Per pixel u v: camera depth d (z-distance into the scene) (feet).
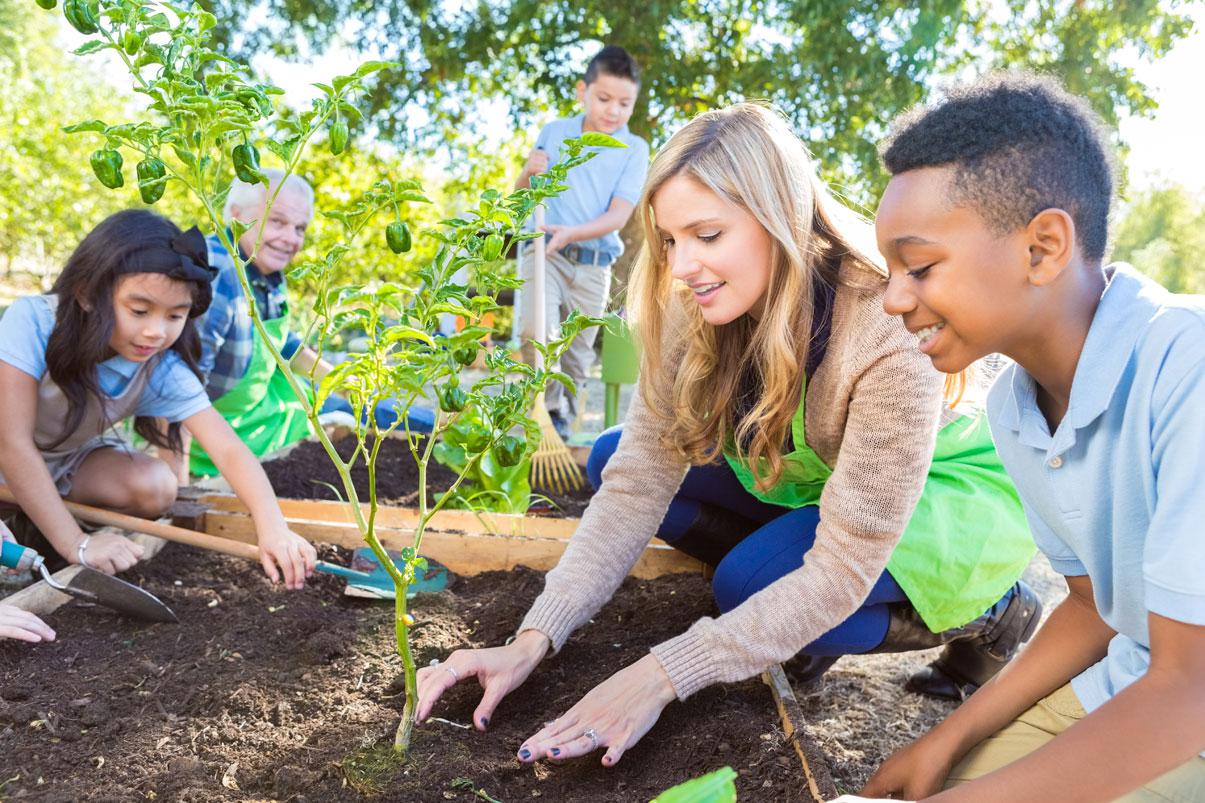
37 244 38.11
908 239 3.87
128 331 7.68
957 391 6.43
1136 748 3.74
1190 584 3.68
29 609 7.05
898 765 5.30
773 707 6.13
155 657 6.66
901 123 4.09
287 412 13.20
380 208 4.32
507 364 4.76
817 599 5.75
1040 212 3.73
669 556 8.71
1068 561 5.09
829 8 26.43
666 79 28.48
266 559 7.89
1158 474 3.92
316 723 5.89
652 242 6.02
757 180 5.33
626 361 14.49
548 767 5.58
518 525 9.31
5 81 37.40
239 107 3.87
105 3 3.76
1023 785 3.85
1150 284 4.15
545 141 15.29
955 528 6.62
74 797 5.01
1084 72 28.81
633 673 5.68
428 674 5.86
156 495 8.91
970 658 7.66
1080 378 4.10
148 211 7.89
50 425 8.48
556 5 28.86
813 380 6.08
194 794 5.11
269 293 12.25
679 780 5.44
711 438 6.57
